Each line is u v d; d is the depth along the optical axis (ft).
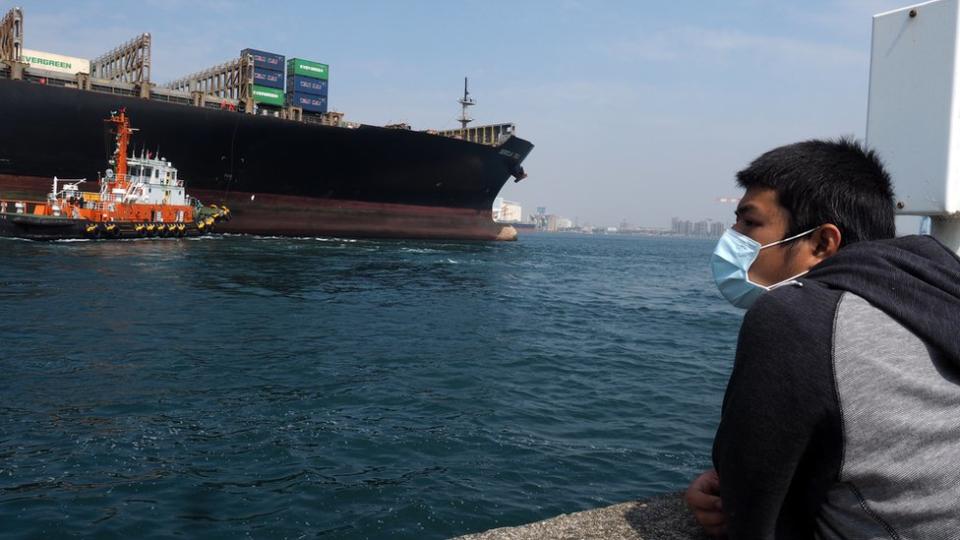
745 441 3.95
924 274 3.85
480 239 182.50
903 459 3.60
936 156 5.90
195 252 107.86
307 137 137.90
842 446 3.69
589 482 21.43
